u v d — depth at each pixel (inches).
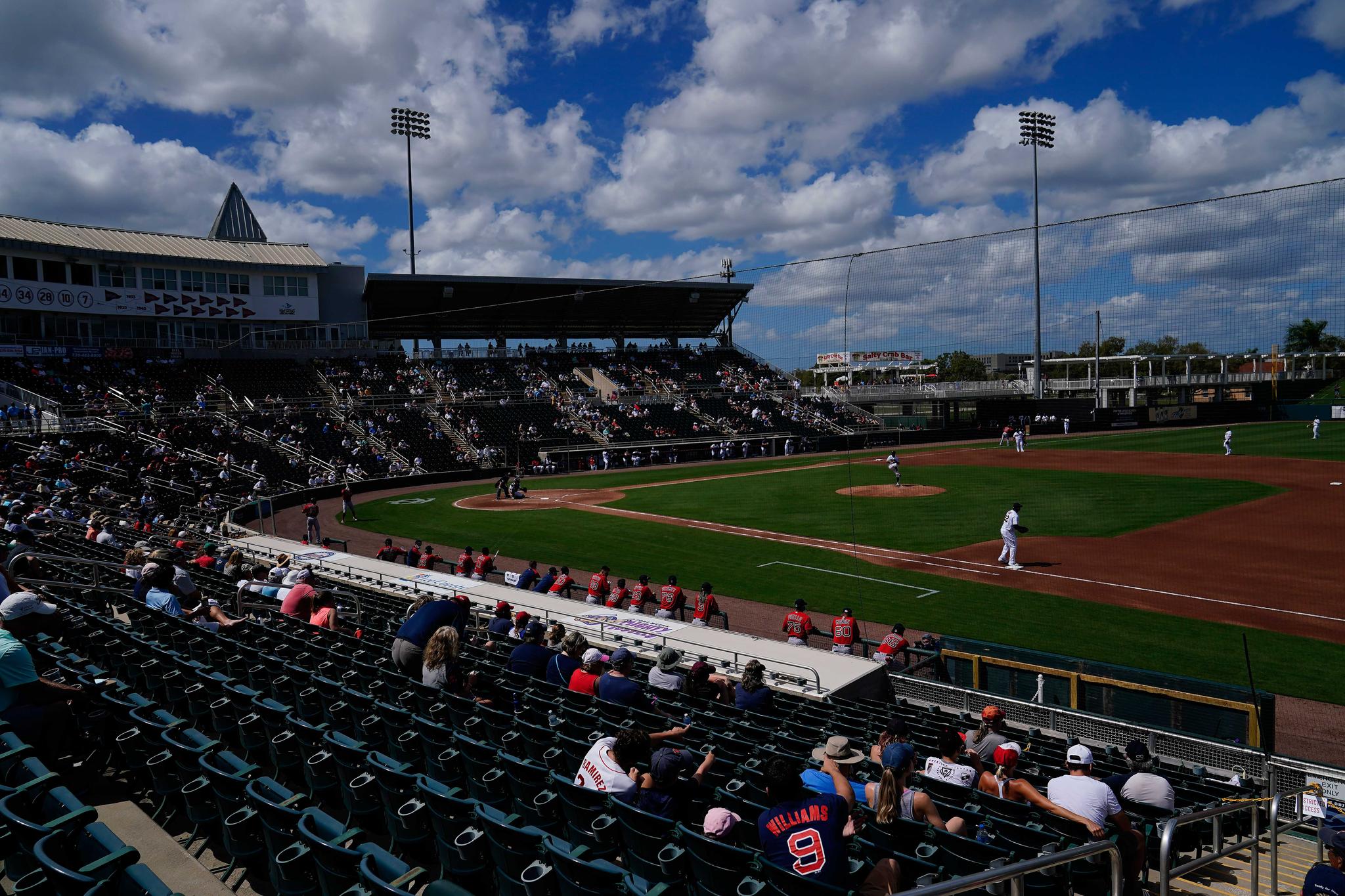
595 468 2278.5
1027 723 491.8
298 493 1619.1
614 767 243.0
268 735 282.8
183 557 675.4
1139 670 482.6
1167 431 2426.2
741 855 189.6
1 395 1565.0
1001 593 839.1
